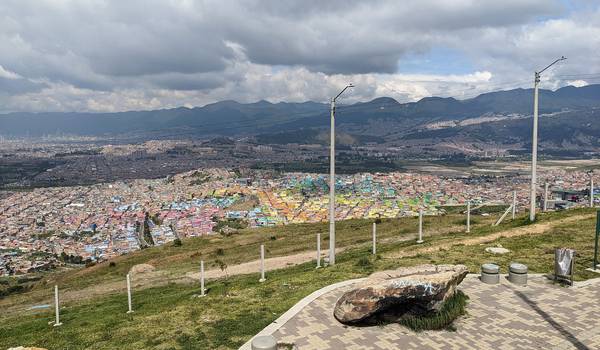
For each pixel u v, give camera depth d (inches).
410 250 970.1
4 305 1235.9
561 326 522.6
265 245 1609.3
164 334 582.2
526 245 924.0
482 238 1024.2
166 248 1967.3
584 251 851.4
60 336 648.4
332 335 520.7
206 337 554.9
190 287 1016.2
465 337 503.8
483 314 563.5
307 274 839.1
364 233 1584.6
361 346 489.7
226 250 1621.6
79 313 870.4
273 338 458.0
